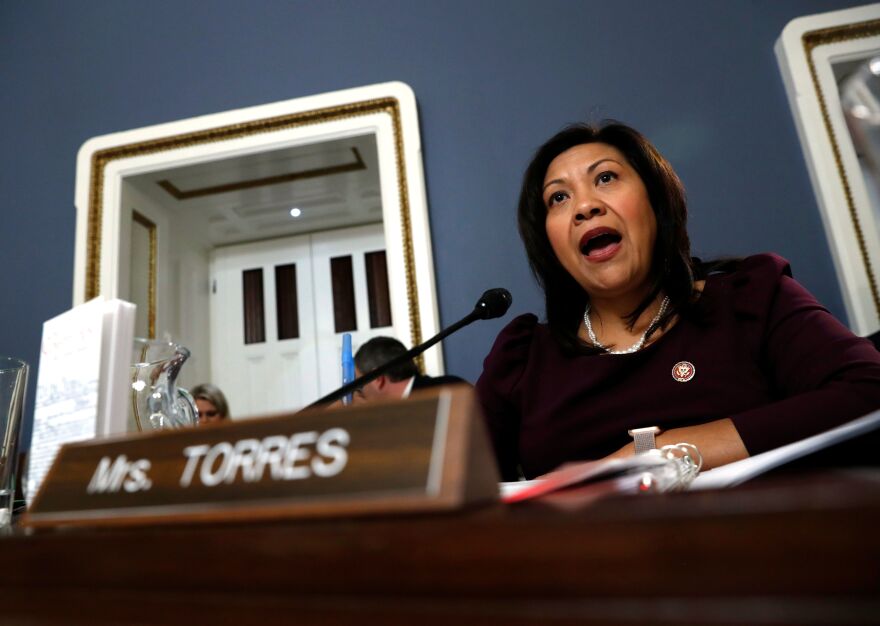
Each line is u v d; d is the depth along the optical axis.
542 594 0.18
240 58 2.07
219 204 2.18
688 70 1.85
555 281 1.01
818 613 0.15
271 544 0.21
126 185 2.02
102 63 2.16
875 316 1.56
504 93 1.90
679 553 0.17
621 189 0.90
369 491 0.23
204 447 0.28
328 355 2.26
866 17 1.77
